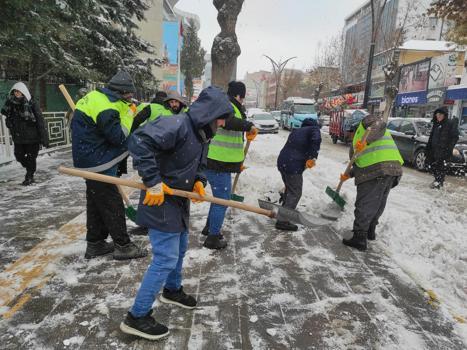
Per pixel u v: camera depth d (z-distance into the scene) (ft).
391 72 59.67
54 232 13.76
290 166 15.08
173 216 7.84
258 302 9.70
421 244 13.78
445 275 11.45
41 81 44.70
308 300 9.90
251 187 21.15
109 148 11.02
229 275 11.07
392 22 115.44
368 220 13.42
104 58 41.42
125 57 45.83
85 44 38.63
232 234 14.58
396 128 42.09
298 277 11.16
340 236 14.92
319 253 13.06
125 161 13.39
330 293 10.31
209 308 9.32
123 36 45.78
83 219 15.24
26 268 10.91
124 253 11.66
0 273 10.57
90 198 11.30
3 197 18.62
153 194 7.28
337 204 15.78
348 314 9.34
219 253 12.62
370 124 13.46
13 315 8.66
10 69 38.86
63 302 9.25
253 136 13.38
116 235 11.52
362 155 13.62
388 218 16.87
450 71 71.61
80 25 35.68
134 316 7.98
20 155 20.86
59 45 32.37
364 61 131.85
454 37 35.91
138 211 8.06
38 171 25.31
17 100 20.07
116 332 8.20
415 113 87.25
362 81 132.67
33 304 9.12
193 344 7.95
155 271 7.86
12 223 14.67
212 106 7.84
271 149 43.24
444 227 15.99
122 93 10.96
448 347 8.26
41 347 7.64
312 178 28.55
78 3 25.75
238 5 22.95
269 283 10.70
